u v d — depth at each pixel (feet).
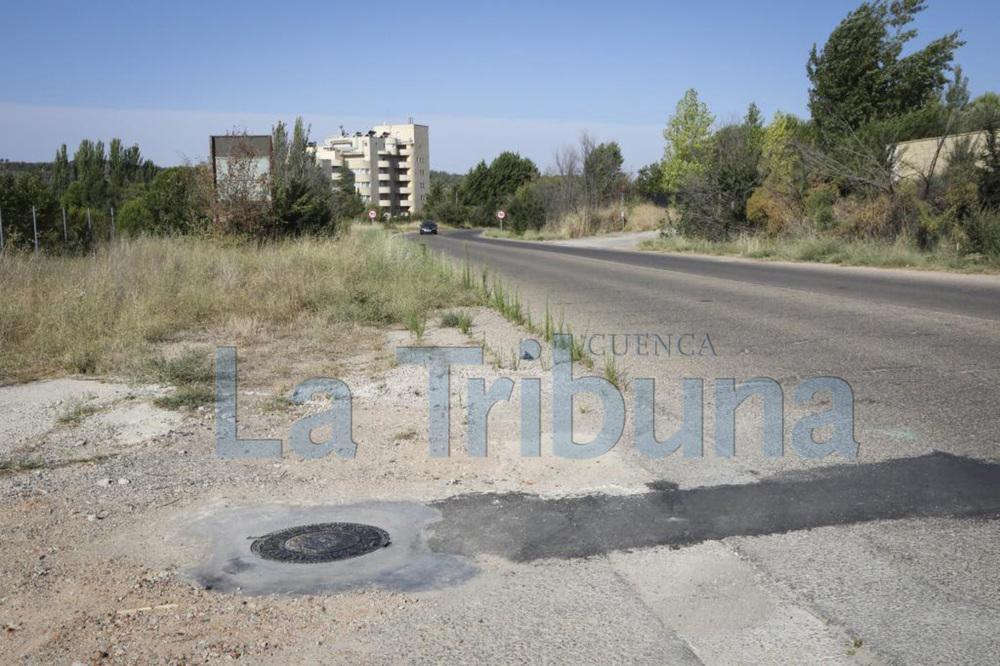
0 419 21.76
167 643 10.49
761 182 104.99
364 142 497.46
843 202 87.86
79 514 15.15
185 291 41.39
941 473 16.53
